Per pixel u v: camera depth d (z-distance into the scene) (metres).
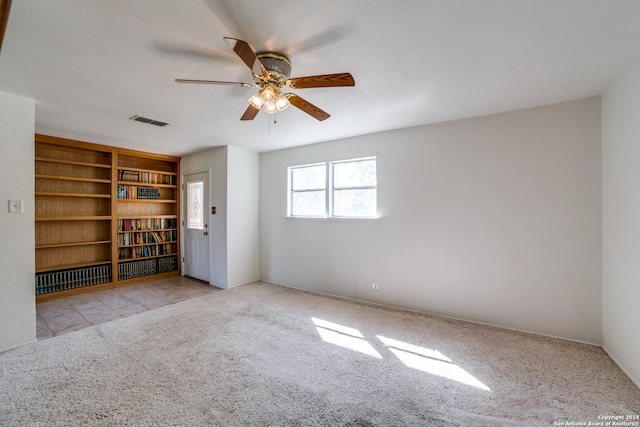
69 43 1.68
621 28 1.57
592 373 2.07
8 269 2.41
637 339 1.93
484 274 2.97
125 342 2.54
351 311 3.36
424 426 1.57
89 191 4.30
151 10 1.40
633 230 1.97
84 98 2.50
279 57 1.80
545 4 1.38
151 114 2.91
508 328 2.85
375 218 3.62
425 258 3.29
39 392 1.83
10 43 1.67
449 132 3.14
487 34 1.63
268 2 1.36
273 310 3.40
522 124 2.78
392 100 2.58
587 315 2.52
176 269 5.23
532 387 1.92
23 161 2.48
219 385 1.92
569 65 1.98
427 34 1.63
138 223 4.76
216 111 2.83
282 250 4.57
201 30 1.58
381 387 1.92
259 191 4.86
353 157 3.79
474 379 2.01
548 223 2.67
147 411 1.66
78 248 4.21
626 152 2.06
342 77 1.74
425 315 3.23
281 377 2.02
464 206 3.06
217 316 3.19
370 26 1.55
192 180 4.98
